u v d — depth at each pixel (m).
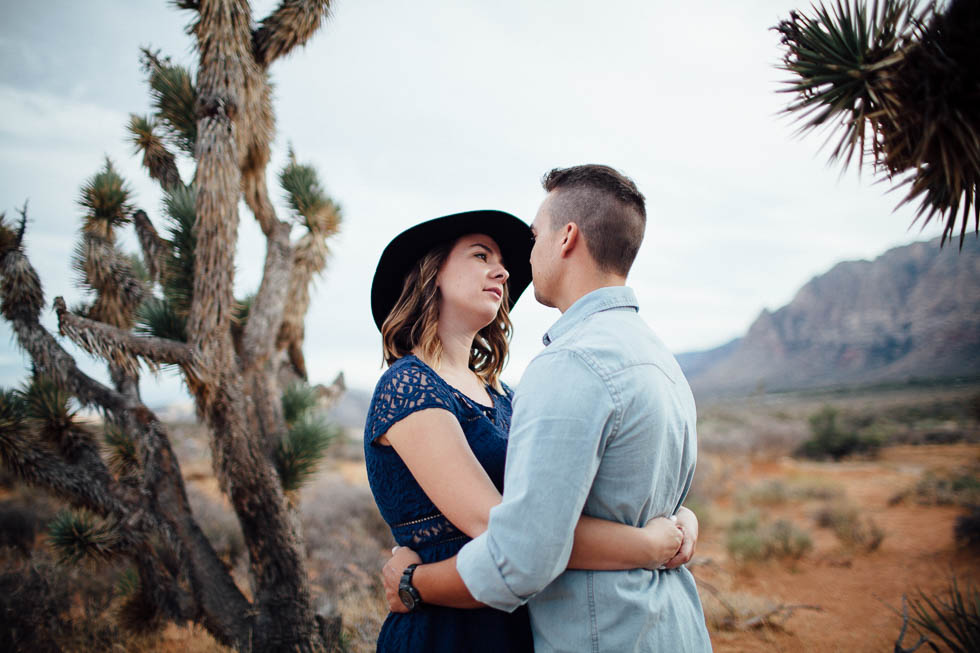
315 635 4.44
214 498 11.38
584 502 1.18
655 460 1.28
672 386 1.41
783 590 7.14
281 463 4.97
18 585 5.06
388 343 1.78
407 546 1.54
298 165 6.29
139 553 5.14
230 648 4.45
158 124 5.59
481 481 1.40
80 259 5.44
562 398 1.21
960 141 1.31
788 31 1.59
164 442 4.85
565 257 1.50
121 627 5.11
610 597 1.24
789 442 23.70
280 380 6.50
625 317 1.42
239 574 7.02
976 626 3.26
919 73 1.33
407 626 1.47
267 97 5.41
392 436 1.47
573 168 1.55
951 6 1.32
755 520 10.14
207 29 4.60
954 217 1.45
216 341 4.32
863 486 15.07
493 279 1.81
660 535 1.31
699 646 1.37
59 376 4.70
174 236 4.99
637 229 1.48
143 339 4.23
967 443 24.12
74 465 5.13
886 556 8.15
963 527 8.09
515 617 1.50
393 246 1.81
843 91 1.46
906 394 63.53
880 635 5.43
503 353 2.06
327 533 9.12
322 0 4.92
